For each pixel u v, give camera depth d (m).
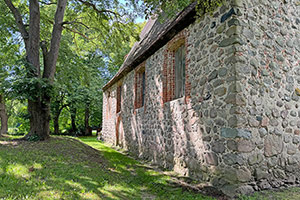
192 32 5.73
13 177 4.02
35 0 8.59
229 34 4.49
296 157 4.99
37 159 5.49
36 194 3.44
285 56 5.15
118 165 6.96
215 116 4.68
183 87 6.48
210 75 4.92
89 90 20.33
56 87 8.60
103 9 9.48
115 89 13.81
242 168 4.11
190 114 5.59
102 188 4.26
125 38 10.23
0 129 14.00
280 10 5.24
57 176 4.46
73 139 10.64
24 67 8.01
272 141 4.61
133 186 4.77
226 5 4.64
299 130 5.14
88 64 21.42
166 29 6.79
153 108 7.91
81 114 25.89
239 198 3.84
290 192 4.12
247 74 4.43
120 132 12.16
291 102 5.09
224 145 4.38
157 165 7.19
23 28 8.74
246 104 4.32
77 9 9.97
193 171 5.34
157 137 7.47
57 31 9.29
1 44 10.89
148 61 8.62
